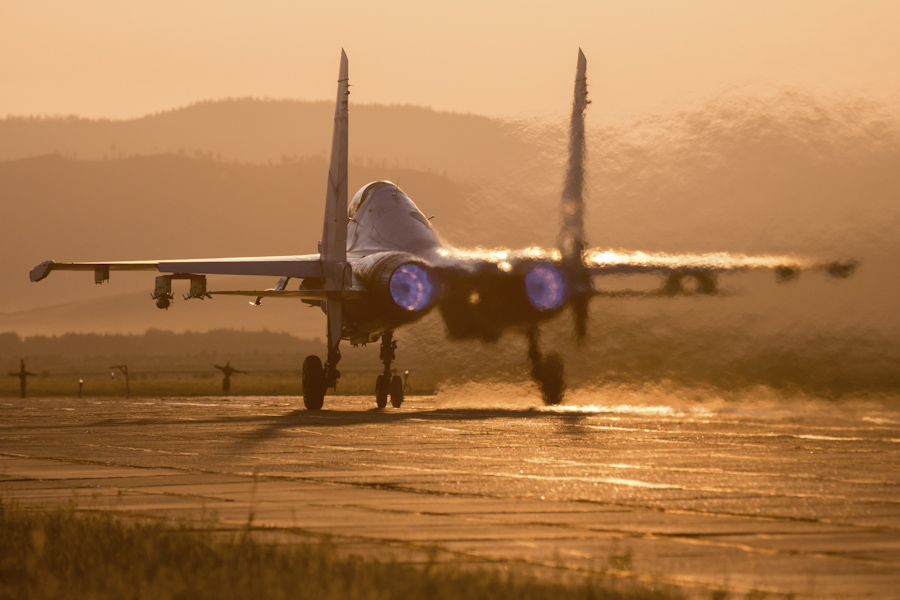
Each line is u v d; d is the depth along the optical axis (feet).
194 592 79.77
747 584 86.07
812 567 92.22
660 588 82.74
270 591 78.69
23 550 98.43
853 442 194.59
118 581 83.61
